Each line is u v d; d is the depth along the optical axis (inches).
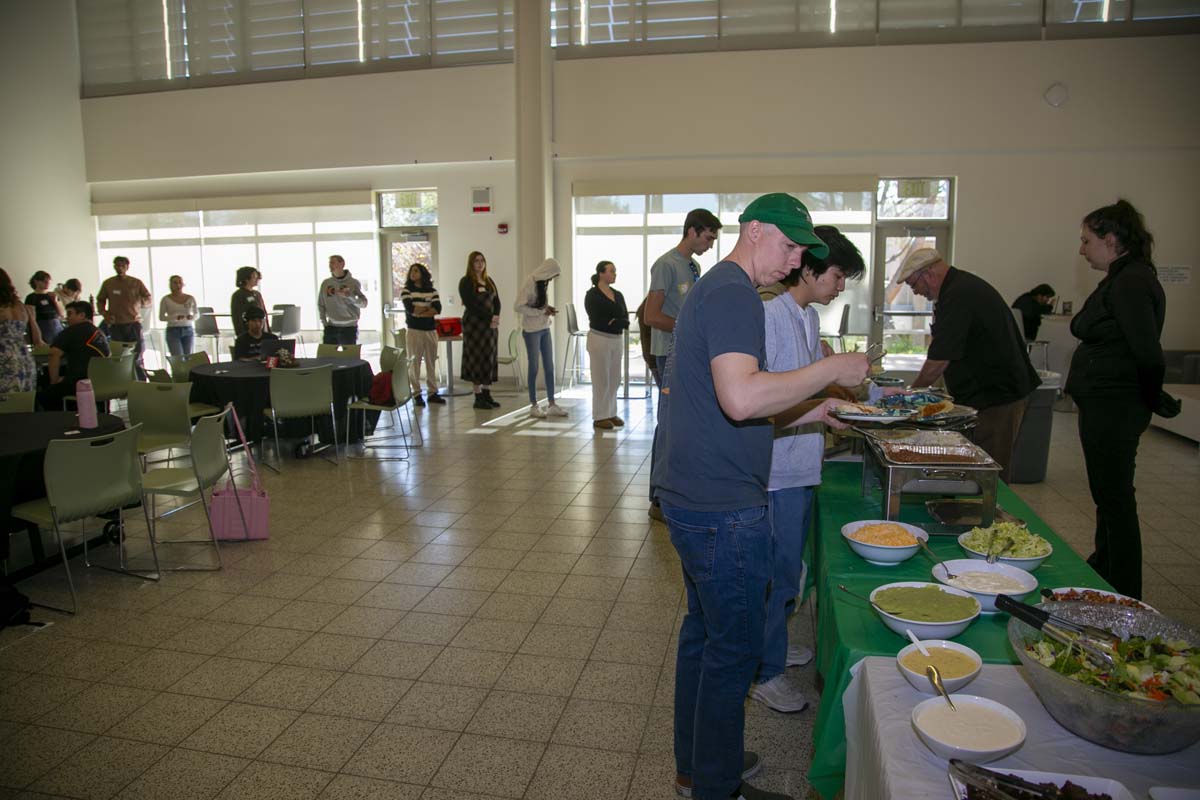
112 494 127.5
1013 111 313.4
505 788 80.2
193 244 403.5
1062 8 309.7
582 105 342.6
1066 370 303.3
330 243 387.5
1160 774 45.3
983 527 87.6
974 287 118.5
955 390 125.2
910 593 67.0
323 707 96.0
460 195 364.2
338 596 129.6
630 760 84.7
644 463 220.8
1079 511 170.6
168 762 85.1
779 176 332.8
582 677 102.8
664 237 349.7
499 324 351.9
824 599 78.0
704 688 67.1
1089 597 62.2
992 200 319.6
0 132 368.8
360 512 176.1
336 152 371.9
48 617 122.0
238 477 207.2
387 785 80.9
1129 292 100.0
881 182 331.3
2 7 367.9
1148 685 46.7
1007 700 53.7
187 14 384.2
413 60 361.4
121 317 334.6
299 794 79.6
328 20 368.5
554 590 131.5
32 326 279.0
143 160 395.5
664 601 126.7
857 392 117.3
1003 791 41.6
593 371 266.7
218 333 383.2
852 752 59.4
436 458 228.2
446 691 99.5
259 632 116.5
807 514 93.7
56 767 84.4
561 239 355.3
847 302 339.9
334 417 223.9
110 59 397.4
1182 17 301.6
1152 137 305.6
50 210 390.0
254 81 379.6
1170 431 246.2
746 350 58.1
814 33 324.5
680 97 335.0
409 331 316.2
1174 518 163.8
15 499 134.7
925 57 316.5
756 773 81.7
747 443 63.1
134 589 133.0
